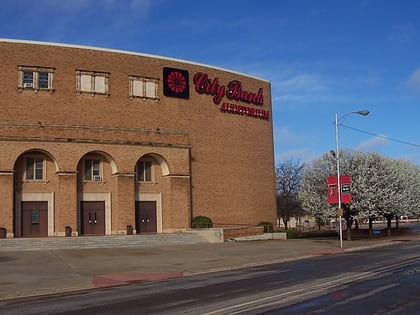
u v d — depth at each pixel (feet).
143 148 147.95
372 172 156.87
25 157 138.31
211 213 162.71
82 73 147.23
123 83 152.35
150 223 152.35
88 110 146.61
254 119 180.75
